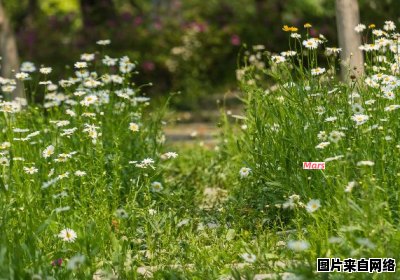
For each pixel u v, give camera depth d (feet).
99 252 11.39
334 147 12.23
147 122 16.22
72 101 15.34
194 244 11.79
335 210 11.41
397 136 12.31
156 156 15.01
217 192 15.28
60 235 11.16
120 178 13.88
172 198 13.76
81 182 13.11
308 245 10.80
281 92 13.47
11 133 14.35
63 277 10.37
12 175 12.82
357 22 16.26
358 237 10.62
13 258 10.36
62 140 14.20
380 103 12.70
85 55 16.08
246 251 11.26
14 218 11.84
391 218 11.17
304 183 12.42
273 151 13.24
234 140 16.80
